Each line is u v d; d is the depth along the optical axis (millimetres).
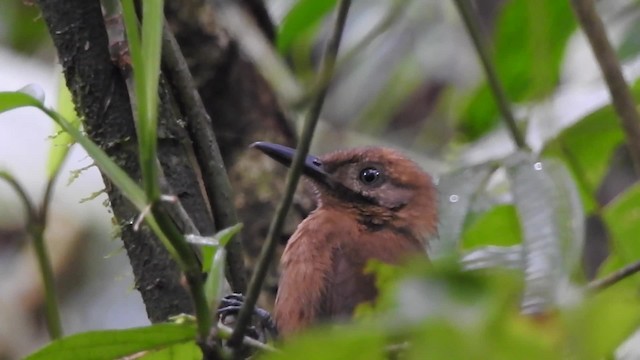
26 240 11656
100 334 4570
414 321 2967
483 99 8805
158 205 4445
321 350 3166
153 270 6160
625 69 9336
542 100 7262
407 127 13742
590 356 3154
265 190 9125
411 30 12891
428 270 3033
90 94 6156
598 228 10023
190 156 6578
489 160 5418
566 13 8258
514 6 8352
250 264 9000
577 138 7457
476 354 2957
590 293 3578
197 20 8938
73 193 11094
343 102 12820
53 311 7379
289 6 11500
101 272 11672
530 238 4059
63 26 6184
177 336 4629
